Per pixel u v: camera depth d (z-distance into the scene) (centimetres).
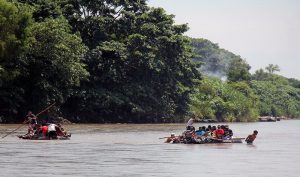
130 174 3203
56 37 9675
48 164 3631
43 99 10100
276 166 3672
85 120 11488
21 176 3069
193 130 5822
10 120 9938
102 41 11875
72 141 5731
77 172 3259
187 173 3281
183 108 13325
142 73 12100
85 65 10444
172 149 4944
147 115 12412
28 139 5859
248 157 4275
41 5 10481
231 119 16288
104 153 4469
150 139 6272
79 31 11694
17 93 9888
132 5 12325
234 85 18600
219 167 3591
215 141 5816
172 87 12725
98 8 11894
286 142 6112
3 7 8950
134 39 11644
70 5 11431
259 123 15212
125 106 11881
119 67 11769
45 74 10081
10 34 8988
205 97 15525
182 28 12631
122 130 8456
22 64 9669
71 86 10869
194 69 13162
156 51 12100
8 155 4175
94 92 11356
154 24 12162
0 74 9081
